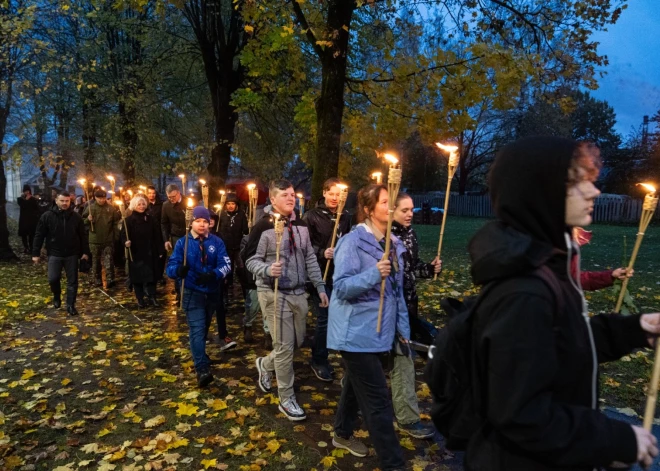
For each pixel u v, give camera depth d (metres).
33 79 14.45
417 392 4.61
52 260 7.78
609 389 4.56
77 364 5.49
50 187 23.23
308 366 5.35
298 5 7.73
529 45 9.51
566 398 1.38
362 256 3.13
